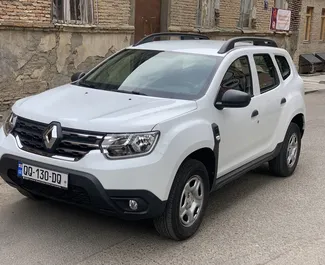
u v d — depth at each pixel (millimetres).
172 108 4137
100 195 3672
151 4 12609
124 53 5484
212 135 4348
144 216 3824
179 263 3857
